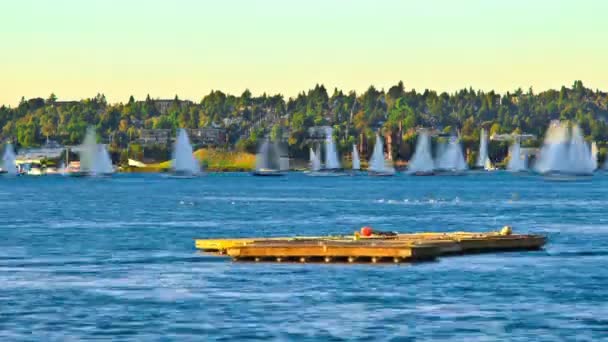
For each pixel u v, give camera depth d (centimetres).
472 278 15988
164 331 12256
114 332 12225
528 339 11881
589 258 18612
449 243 18650
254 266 17300
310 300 14100
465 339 11875
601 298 14325
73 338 11938
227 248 18662
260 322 12712
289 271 16650
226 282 15612
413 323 12662
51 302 13988
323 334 12100
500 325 12556
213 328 12400
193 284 15462
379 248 17612
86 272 16875
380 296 14400
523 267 17250
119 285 15412
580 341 11806
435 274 16362
